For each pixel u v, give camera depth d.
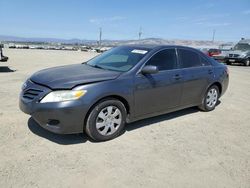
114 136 4.45
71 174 3.33
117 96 4.39
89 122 4.12
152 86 4.85
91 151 3.96
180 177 3.41
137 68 4.71
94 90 4.06
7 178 3.16
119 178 3.30
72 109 3.90
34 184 3.09
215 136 4.87
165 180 3.32
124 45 5.84
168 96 5.23
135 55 5.05
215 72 6.36
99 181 3.22
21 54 28.91
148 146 4.25
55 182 3.15
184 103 5.70
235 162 3.90
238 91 9.65
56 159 3.66
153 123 5.35
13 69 13.04
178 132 4.94
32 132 4.51
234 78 13.55
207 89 6.24
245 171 3.66
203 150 4.24
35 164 3.51
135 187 3.15
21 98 4.30
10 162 3.52
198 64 6.02
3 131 4.49
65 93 3.91
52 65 16.19
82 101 3.96
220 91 6.73
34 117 4.07
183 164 3.75
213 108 6.60
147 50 5.15
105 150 4.02
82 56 29.92
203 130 5.14
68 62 19.33
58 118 3.90
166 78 5.10
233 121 5.83
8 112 5.51
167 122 5.47
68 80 4.07
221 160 3.94
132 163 3.68
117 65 4.96
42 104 3.92
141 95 4.70
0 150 3.83
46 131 4.57
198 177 3.44
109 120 4.35
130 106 4.59
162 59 5.21
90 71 4.63
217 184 3.31
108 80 4.28
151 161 3.77
